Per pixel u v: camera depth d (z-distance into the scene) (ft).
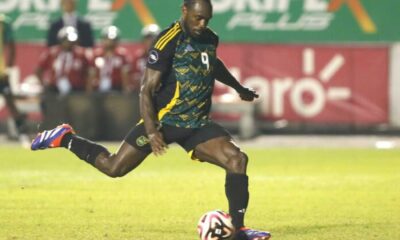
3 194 132.98
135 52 234.17
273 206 121.49
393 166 174.29
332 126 237.25
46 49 235.81
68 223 106.52
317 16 232.12
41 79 222.07
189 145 92.02
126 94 219.61
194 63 90.22
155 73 89.30
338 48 231.91
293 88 233.55
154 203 124.06
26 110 226.79
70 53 220.23
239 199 89.56
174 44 89.76
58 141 98.07
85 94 219.61
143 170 168.55
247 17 232.94
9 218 110.32
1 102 235.40
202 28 89.15
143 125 93.35
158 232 100.32
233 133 236.43
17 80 236.43
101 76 220.64
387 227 103.81
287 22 232.73
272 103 234.58
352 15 231.30
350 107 232.94
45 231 100.83
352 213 115.03
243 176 89.86
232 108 228.22
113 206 120.98
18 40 236.43
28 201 125.70
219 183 147.84
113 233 99.60
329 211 116.78
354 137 235.81
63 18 223.10
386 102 231.91
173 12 233.55
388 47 231.09
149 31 215.51
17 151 206.39
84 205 121.90
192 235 98.43
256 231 88.58
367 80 231.91
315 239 95.96
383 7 230.48
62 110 220.02
